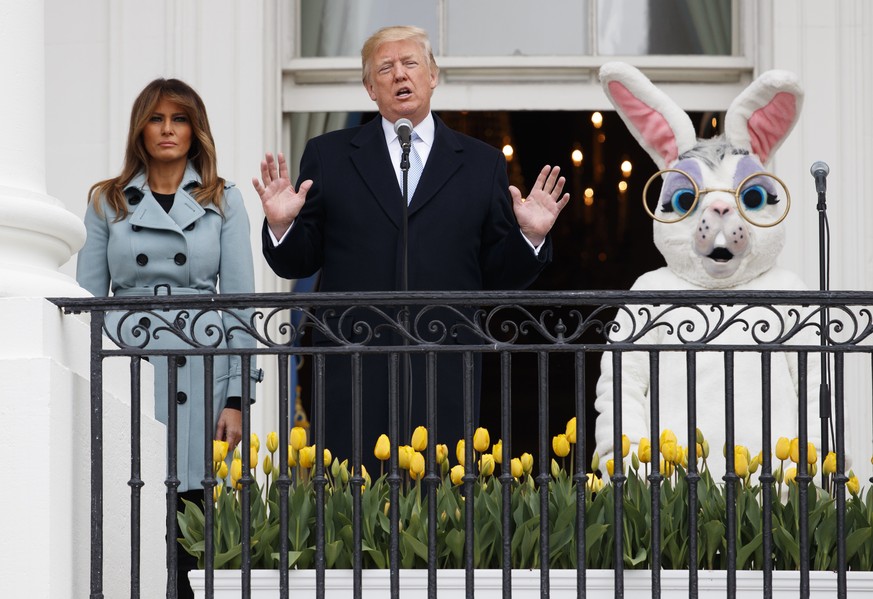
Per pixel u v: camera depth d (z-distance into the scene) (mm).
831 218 14375
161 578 9531
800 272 14289
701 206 12078
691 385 8484
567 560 8836
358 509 8352
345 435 10734
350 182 11078
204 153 11031
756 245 11969
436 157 11062
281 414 8422
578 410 8430
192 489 10508
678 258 12094
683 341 8477
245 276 10953
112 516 8875
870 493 9320
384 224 10961
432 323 8461
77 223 9352
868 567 8938
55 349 8391
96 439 8336
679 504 9016
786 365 11891
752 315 11906
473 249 10953
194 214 10859
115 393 9109
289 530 8844
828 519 8961
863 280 14281
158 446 9555
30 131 9211
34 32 9305
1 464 8078
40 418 8109
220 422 10633
